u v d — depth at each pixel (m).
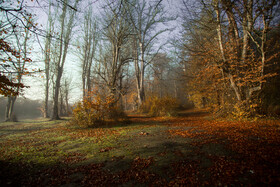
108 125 11.78
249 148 4.45
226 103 11.88
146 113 20.55
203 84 15.84
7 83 6.19
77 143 7.00
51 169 4.35
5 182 3.66
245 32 10.42
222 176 3.25
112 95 13.82
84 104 11.83
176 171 3.69
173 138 6.63
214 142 5.40
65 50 19.88
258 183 2.88
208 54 10.82
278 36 9.41
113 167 4.22
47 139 8.20
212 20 8.17
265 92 10.23
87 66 24.70
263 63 8.85
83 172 4.07
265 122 8.08
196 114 17.12
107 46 23.95
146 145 5.91
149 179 3.46
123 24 15.34
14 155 5.64
